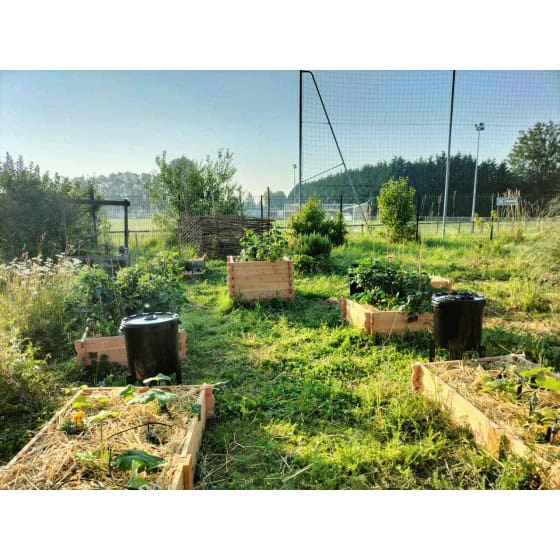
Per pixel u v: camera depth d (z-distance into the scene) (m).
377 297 4.64
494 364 3.00
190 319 5.16
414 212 12.35
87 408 2.47
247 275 5.70
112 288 4.22
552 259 5.73
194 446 2.27
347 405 2.92
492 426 2.21
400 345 4.10
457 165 28.00
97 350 3.64
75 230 9.35
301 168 11.66
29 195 8.60
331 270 8.13
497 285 6.49
